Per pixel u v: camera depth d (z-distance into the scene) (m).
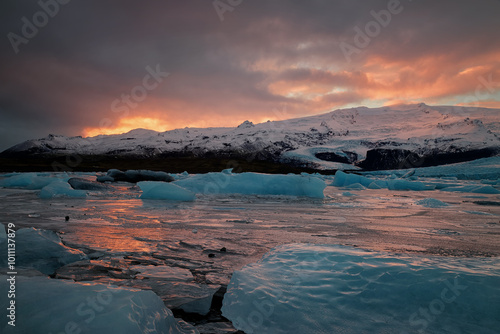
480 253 4.89
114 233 6.07
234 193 17.75
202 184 18.31
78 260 4.13
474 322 2.24
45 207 9.98
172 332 2.24
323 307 2.57
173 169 78.06
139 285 3.27
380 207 12.02
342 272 3.18
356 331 2.26
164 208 10.38
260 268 3.51
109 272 3.68
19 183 19.75
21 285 2.21
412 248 5.17
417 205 13.02
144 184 14.17
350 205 12.68
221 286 3.29
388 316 2.40
